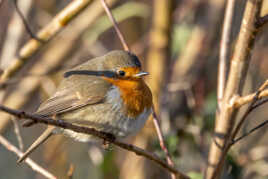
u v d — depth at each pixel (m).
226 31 7.94
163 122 10.75
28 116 5.71
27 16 11.72
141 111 8.19
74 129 6.61
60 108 8.28
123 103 8.07
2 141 7.80
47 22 12.66
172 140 9.99
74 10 9.30
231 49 8.97
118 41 13.27
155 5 11.37
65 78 8.72
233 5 7.95
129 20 13.02
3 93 11.70
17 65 9.97
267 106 11.23
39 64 12.16
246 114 6.46
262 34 11.35
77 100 8.22
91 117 8.23
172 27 11.38
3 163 13.46
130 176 11.21
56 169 11.88
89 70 8.48
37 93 13.06
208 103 11.22
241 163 10.06
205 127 11.02
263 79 11.29
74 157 13.11
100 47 12.38
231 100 7.17
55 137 11.98
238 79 7.14
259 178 10.35
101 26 11.45
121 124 8.15
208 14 11.63
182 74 11.49
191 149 10.92
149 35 12.10
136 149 7.08
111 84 8.20
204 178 7.67
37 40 9.67
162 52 11.28
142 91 8.19
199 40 11.55
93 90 8.17
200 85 11.34
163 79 11.22
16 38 11.66
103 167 10.73
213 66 11.68
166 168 7.16
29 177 13.33
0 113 11.71
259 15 6.81
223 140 7.34
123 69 8.15
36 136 13.73
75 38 12.27
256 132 11.12
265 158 10.88
